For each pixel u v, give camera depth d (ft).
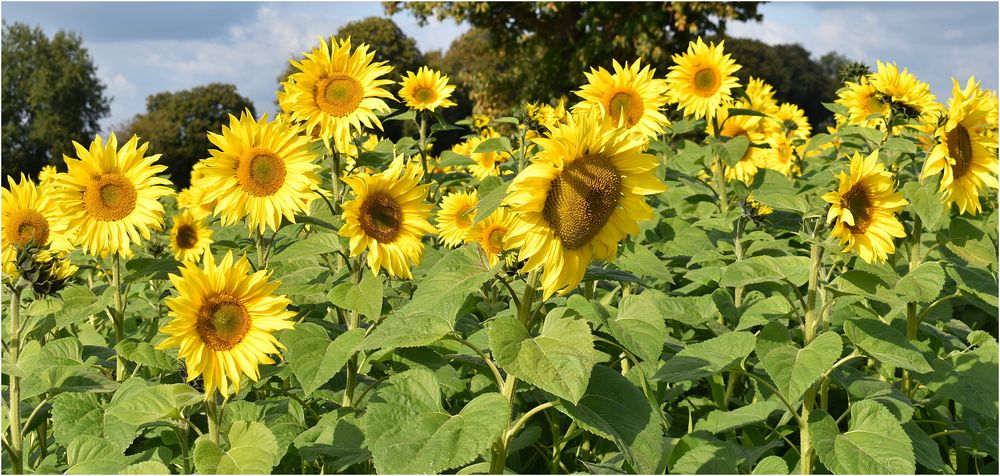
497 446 10.60
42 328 15.03
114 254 15.58
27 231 15.35
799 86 222.48
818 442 11.33
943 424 14.87
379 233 13.20
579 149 9.83
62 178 15.23
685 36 81.51
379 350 13.25
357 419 12.12
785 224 21.09
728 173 26.20
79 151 15.44
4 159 186.80
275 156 14.98
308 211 16.46
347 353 11.87
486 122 31.94
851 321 12.14
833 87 231.71
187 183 180.55
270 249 17.31
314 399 14.43
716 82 23.09
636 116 20.33
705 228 21.50
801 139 31.22
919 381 13.66
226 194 14.89
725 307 16.21
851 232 12.28
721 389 14.78
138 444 14.53
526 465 14.80
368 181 13.14
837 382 14.30
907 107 19.38
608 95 20.39
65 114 195.00
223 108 187.11
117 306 15.64
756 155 26.78
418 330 10.83
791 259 12.89
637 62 20.57
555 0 81.51
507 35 91.91
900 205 12.18
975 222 18.60
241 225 20.94
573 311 11.73
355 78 17.94
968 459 14.97
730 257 16.61
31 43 196.24
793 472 13.46
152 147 177.37
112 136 15.62
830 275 15.28
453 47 160.97
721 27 81.76
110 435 12.55
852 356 11.82
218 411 11.73
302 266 15.72
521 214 9.78
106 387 13.51
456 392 14.15
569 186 9.79
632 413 10.67
